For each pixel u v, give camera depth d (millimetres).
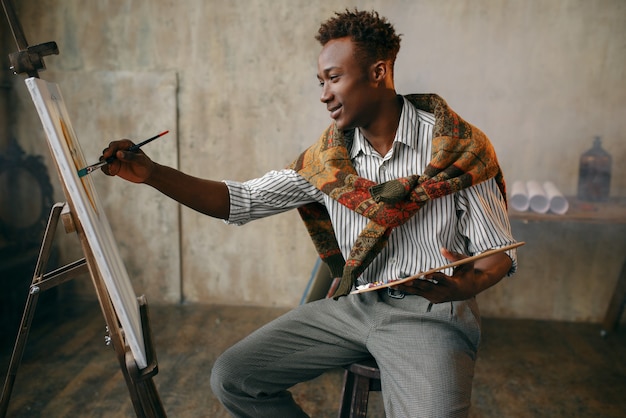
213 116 3547
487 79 3352
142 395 1302
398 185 1459
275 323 1660
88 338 3158
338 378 2766
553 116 3350
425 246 1535
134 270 3730
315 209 1738
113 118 3559
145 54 3508
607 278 3480
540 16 3264
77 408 2422
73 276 1538
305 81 3473
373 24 1419
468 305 1521
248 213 1657
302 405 2498
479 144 1511
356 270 1516
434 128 1520
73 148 1302
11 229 3525
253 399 1597
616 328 3361
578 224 3447
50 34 3508
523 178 3432
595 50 3268
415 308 1521
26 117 3557
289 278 3693
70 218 1269
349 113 1467
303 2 3398
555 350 3098
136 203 3654
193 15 3455
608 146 3352
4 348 2996
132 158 1354
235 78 3500
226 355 1591
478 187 1505
